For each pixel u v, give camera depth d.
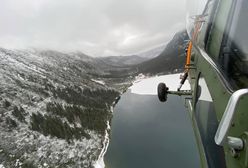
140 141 80.75
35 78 187.88
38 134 91.75
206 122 3.79
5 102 114.62
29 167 72.19
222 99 2.77
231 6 3.43
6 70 183.50
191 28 5.78
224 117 2.12
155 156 68.88
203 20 4.84
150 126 91.75
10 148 81.12
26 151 80.69
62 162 75.75
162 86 6.93
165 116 98.06
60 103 139.75
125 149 78.25
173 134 79.62
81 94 175.75
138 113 114.69
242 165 2.09
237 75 2.88
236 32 3.15
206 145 3.75
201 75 4.29
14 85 150.25
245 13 3.12
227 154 2.46
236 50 3.04
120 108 138.75
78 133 95.62
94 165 73.00
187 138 75.06
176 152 68.50
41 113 115.12
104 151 80.69
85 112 125.62
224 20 3.55
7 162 74.00
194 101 5.02
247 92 2.01
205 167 3.61
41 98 139.75
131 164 68.31
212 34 3.97
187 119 89.88
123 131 94.12
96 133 98.00
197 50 4.89
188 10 6.45
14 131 92.19
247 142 2.05
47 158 77.75
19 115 104.75
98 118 117.50
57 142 87.50
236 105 2.01
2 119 98.94
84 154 80.06
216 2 4.18
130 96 177.62
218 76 3.06
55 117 111.06
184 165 61.38
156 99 143.25
